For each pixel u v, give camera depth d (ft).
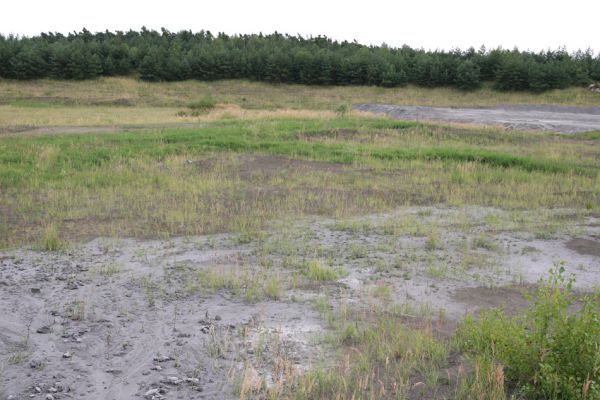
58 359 17.06
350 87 220.84
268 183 50.31
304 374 15.76
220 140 70.95
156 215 37.68
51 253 28.89
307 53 229.25
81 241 31.35
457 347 17.81
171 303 22.02
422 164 60.75
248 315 20.83
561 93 205.26
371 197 44.91
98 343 18.28
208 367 16.58
